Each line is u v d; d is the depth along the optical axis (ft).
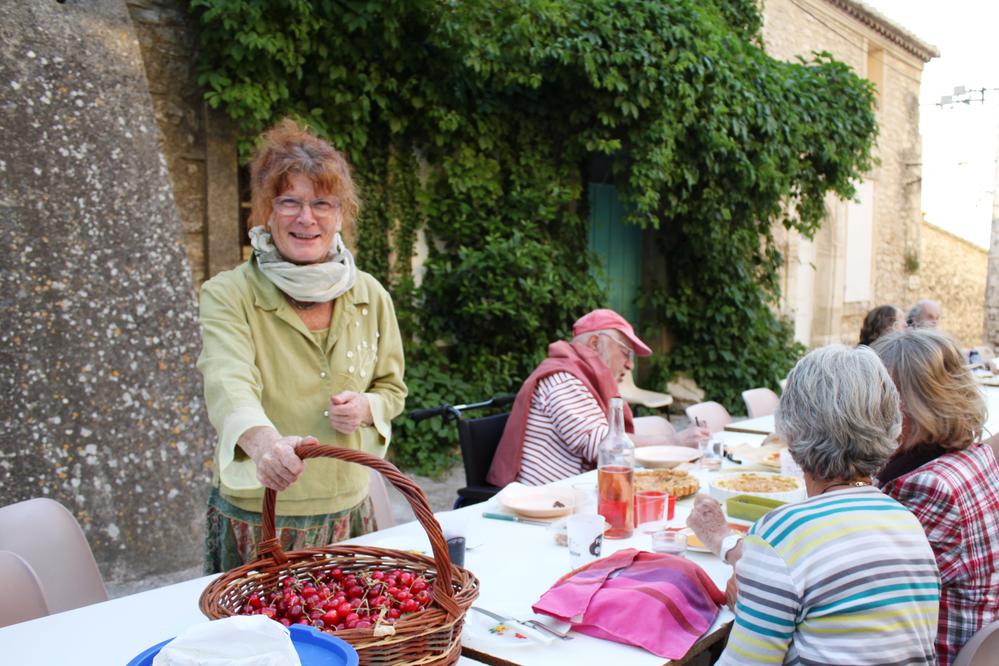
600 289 22.74
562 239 22.30
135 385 11.96
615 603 5.19
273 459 4.90
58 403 11.20
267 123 15.84
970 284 53.42
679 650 4.92
